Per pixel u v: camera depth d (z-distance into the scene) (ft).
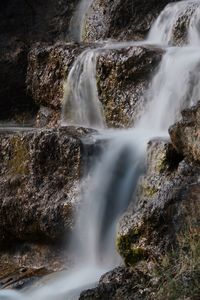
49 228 29.09
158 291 19.61
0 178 31.35
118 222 25.08
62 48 38.65
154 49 34.30
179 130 24.71
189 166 23.70
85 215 28.22
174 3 40.70
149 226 22.43
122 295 20.25
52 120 39.78
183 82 31.37
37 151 29.89
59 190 29.12
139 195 26.32
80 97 37.22
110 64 34.73
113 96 34.73
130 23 43.68
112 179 28.07
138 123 33.47
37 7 52.11
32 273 28.45
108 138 29.19
